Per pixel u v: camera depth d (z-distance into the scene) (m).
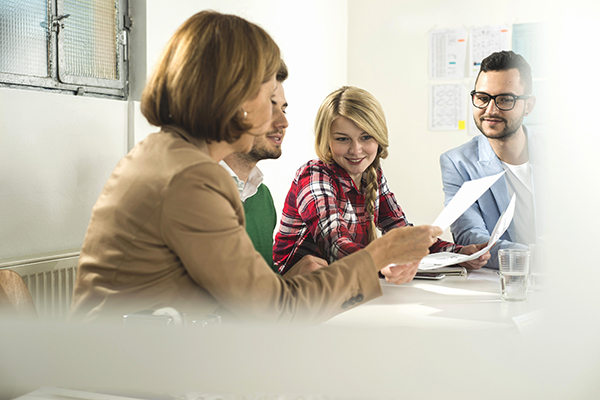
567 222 0.47
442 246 1.67
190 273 0.73
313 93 3.59
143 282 0.74
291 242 1.79
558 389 0.40
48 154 1.77
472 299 1.19
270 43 0.82
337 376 0.42
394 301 1.17
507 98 1.86
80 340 0.46
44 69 1.83
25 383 0.47
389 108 3.94
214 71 0.76
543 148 0.51
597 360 0.41
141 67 2.16
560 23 0.50
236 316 0.74
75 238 1.88
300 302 0.77
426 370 0.42
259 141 1.45
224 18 0.80
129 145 2.12
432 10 3.78
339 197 1.68
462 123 3.76
